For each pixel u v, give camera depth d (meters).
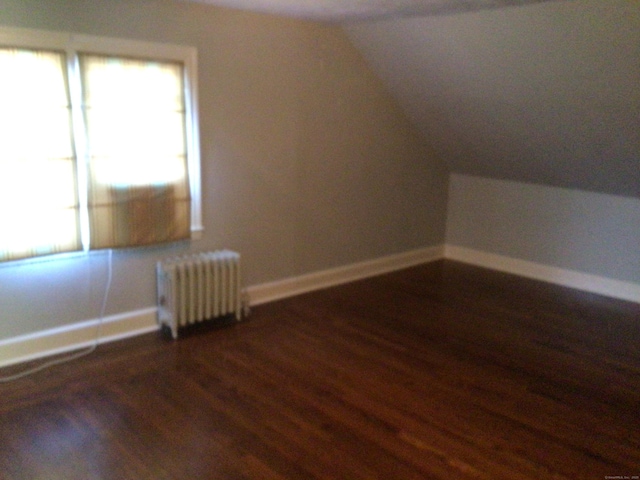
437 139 5.66
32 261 3.40
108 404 3.05
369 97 5.16
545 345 4.02
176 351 3.73
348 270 5.41
